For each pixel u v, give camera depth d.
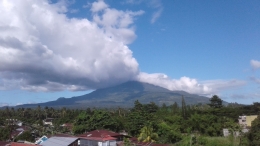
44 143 56.59
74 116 133.38
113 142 58.44
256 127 51.34
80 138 60.50
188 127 81.12
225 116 91.56
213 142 57.81
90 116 83.81
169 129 68.94
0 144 50.94
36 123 121.00
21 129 95.38
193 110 107.38
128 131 76.38
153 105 113.75
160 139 66.31
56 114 165.38
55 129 100.38
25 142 58.78
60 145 54.28
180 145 58.66
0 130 74.88
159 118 93.44
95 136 60.09
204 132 78.81
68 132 93.44
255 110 110.75
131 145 58.19
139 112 80.00
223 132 76.12
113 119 81.44
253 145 49.12
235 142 57.69
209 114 91.75
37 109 170.38
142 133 64.69
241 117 95.38
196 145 57.78
